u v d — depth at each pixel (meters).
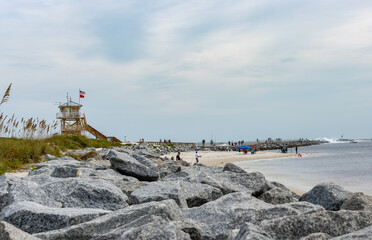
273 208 6.70
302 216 5.93
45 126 25.00
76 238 5.45
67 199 7.80
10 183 9.35
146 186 9.18
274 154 69.19
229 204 7.40
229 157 56.47
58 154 24.50
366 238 4.50
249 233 4.82
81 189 7.99
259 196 10.41
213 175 11.98
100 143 46.44
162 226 4.78
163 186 8.98
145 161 16.58
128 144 60.47
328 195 9.06
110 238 5.09
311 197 9.49
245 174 11.88
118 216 5.77
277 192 10.02
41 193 7.68
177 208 6.27
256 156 60.47
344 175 28.62
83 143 37.75
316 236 5.16
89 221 5.70
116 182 10.84
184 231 5.26
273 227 5.75
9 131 21.41
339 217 5.97
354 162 46.62
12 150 20.12
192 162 44.84
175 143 91.81
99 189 8.09
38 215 6.07
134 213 5.79
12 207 6.41
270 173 30.84
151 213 5.80
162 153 57.03
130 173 13.95
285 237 5.68
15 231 4.80
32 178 10.15
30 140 23.53
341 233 5.75
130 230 4.79
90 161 17.83
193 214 7.09
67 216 6.08
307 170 34.06
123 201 8.12
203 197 9.29
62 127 57.41
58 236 5.38
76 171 12.02
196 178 11.55
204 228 6.49
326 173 30.50
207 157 56.38
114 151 14.25
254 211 6.80
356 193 8.42
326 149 115.56
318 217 5.91
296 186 20.95
